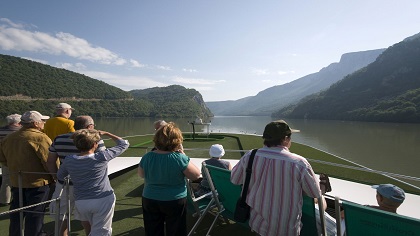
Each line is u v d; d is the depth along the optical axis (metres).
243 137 15.22
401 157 17.34
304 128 55.22
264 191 1.75
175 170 2.11
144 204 2.22
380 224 1.47
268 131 1.83
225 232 3.17
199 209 2.78
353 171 6.52
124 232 3.21
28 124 2.90
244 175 1.90
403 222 1.37
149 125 63.94
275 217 1.70
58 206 2.33
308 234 1.92
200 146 12.51
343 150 21.31
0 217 3.64
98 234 2.34
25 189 2.79
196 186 3.68
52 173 2.79
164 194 2.12
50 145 2.91
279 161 1.72
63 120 3.41
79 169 2.26
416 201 4.12
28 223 2.75
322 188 2.84
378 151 20.62
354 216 1.57
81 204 2.30
